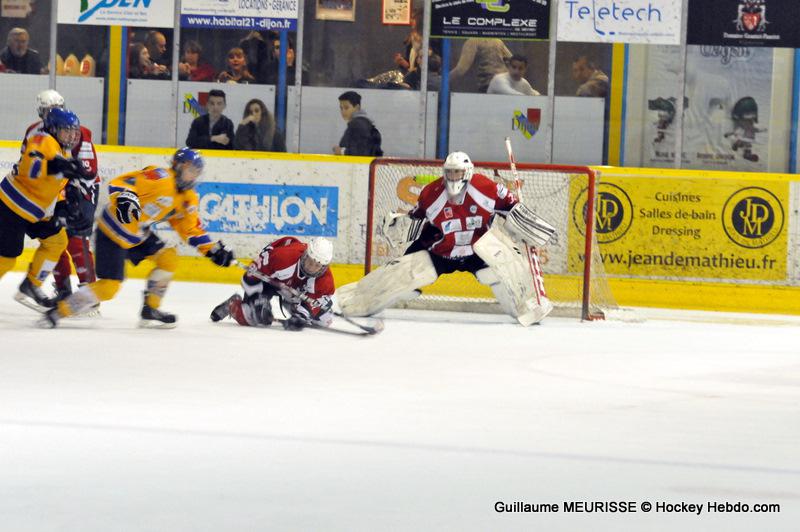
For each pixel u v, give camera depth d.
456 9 26.39
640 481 8.48
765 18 25.75
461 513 7.48
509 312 20.06
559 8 26.20
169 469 8.47
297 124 26.75
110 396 11.39
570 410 11.45
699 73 26.02
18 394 11.33
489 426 10.46
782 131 25.95
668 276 24.50
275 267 17.16
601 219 24.52
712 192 24.36
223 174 25.31
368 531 7.03
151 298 16.88
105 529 6.94
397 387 12.57
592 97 26.33
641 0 26.02
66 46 26.77
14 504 7.45
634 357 15.98
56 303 16.47
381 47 26.56
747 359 16.17
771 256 24.22
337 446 9.41
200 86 26.75
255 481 8.19
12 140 26.84
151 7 26.61
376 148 26.75
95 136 26.92
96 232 16.34
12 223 16.98
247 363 13.95
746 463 9.21
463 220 19.48
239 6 26.56
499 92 26.48
